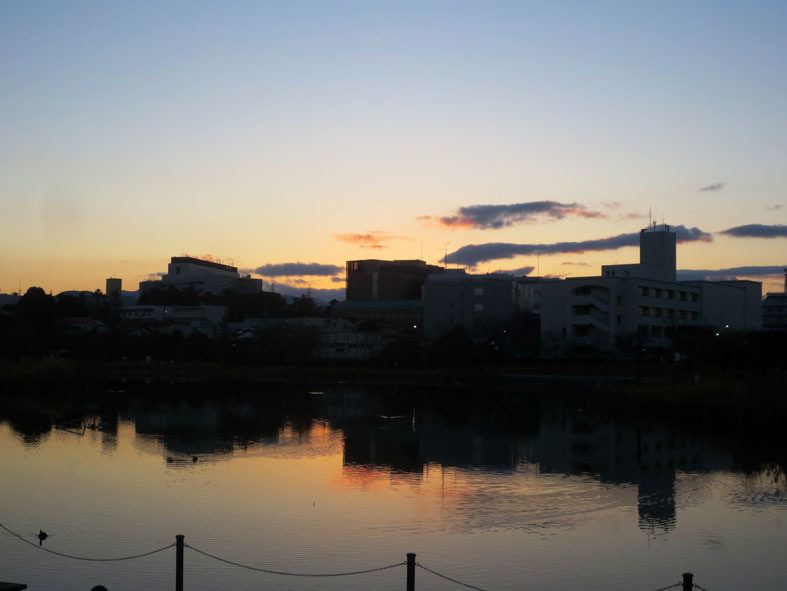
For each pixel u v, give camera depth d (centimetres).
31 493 3928
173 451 5269
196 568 2797
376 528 3334
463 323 17875
